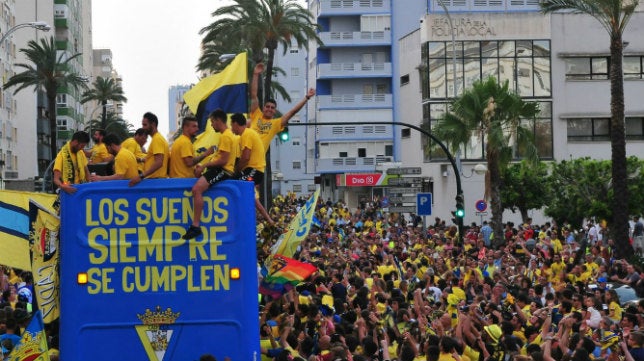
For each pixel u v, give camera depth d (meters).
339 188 94.50
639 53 60.00
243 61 13.49
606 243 41.62
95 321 10.06
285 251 13.12
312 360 13.04
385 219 53.03
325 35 93.81
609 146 60.88
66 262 10.10
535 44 61.03
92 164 12.39
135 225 10.10
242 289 10.05
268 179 55.44
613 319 19.17
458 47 61.75
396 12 93.81
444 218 61.50
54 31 107.88
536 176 51.91
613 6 36.59
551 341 14.32
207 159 11.80
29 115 90.44
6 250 10.77
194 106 13.49
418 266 26.42
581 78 61.06
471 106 42.28
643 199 44.50
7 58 81.00
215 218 10.09
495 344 15.33
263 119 13.62
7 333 14.37
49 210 10.50
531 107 42.50
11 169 82.75
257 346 10.06
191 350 10.05
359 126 93.19
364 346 13.84
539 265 28.50
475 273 23.16
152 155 10.63
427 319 18.28
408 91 72.06
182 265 10.08
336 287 19.86
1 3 77.31
